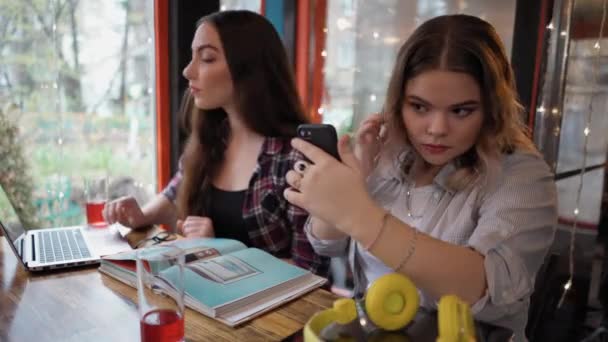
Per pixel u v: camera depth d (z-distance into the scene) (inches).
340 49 92.4
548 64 69.4
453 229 30.9
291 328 27.0
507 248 25.8
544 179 28.8
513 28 71.5
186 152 58.4
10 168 57.8
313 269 49.8
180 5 65.5
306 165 26.4
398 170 36.1
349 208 24.3
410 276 24.4
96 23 62.2
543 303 66.0
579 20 67.0
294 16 89.8
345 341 20.4
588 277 71.2
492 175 28.5
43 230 48.0
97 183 65.3
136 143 68.5
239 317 27.7
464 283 24.3
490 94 25.9
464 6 77.0
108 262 34.8
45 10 58.1
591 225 70.6
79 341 25.3
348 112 94.0
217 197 55.8
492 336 22.3
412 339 20.7
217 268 33.5
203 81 51.4
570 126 69.6
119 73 65.1
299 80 92.3
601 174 68.7
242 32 51.1
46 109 59.7
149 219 53.4
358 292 37.4
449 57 25.6
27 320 27.5
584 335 67.6
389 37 87.5
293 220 50.8
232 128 56.6
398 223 24.6
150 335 24.3
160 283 26.0
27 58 57.6
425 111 27.6
